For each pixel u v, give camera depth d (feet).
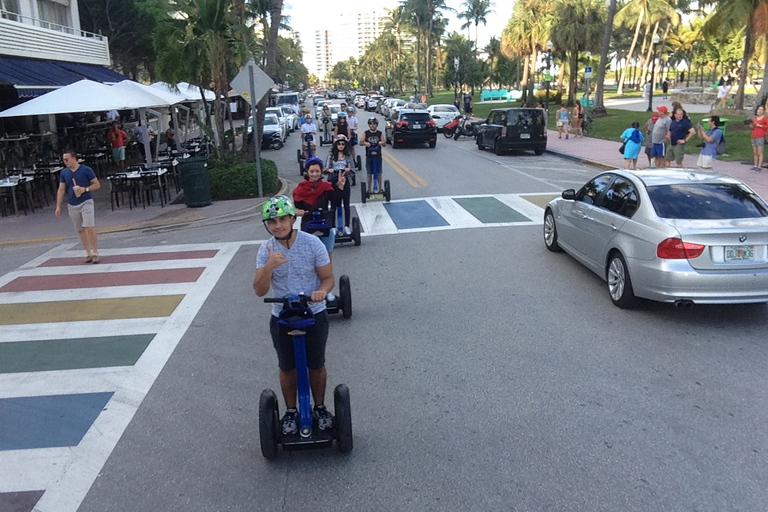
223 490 14.14
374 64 502.38
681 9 240.32
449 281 28.94
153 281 30.55
